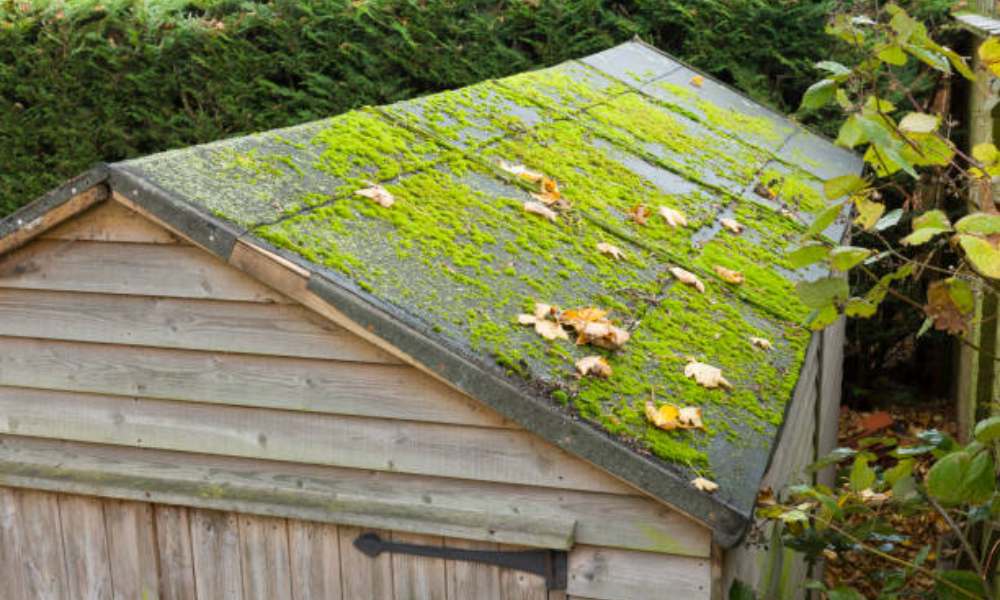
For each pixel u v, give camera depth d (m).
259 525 3.30
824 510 3.17
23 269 3.36
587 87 6.26
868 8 3.32
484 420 2.97
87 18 8.72
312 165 3.61
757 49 8.30
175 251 3.17
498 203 3.87
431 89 8.70
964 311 2.62
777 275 4.30
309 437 3.19
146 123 8.87
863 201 2.64
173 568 3.45
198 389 3.28
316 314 3.07
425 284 3.11
